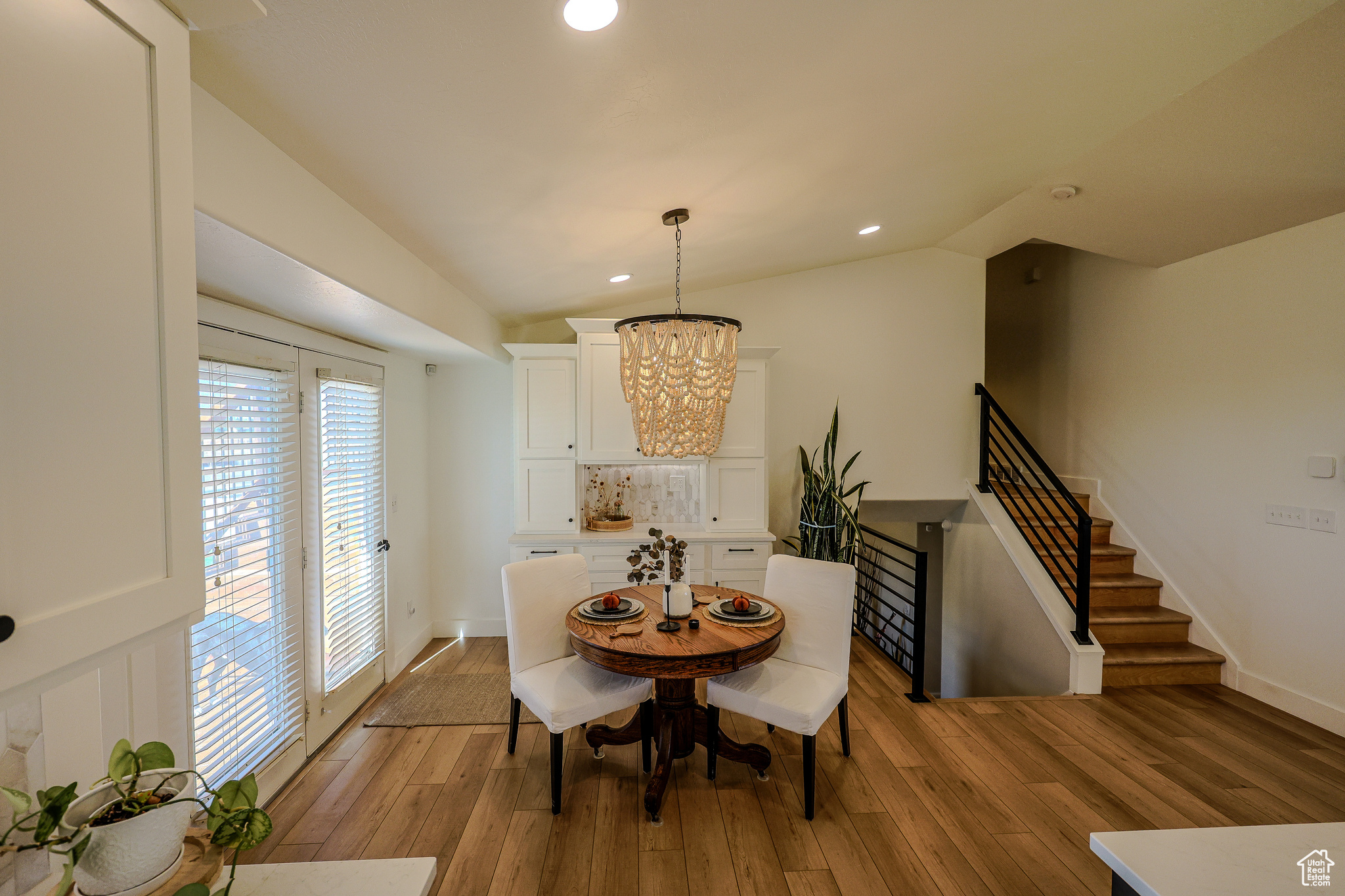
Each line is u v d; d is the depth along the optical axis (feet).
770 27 4.72
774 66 5.29
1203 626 11.92
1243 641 11.19
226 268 5.88
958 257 14.66
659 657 7.31
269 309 7.83
